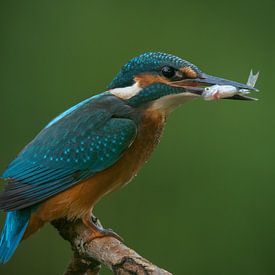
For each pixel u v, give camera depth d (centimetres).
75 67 1416
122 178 912
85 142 896
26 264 1345
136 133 901
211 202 1313
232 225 1305
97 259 844
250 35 1443
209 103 1333
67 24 1439
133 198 1320
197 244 1306
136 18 1445
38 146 910
